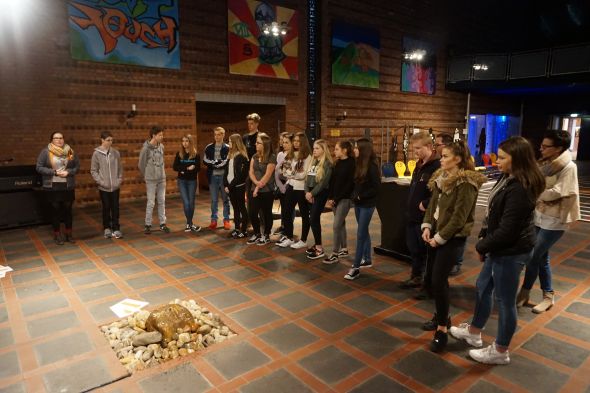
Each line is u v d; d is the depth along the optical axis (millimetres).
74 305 3775
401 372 2727
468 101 16109
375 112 14570
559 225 3389
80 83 8695
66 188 5676
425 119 16328
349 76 13531
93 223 7094
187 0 9945
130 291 4102
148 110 9648
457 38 17094
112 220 6125
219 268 4770
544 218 3438
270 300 3885
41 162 5574
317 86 12891
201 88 10445
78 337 3188
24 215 6621
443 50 16594
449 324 3119
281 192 5719
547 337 3180
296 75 12375
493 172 15742
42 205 6754
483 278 2912
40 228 6637
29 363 2830
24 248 5551
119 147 9336
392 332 3270
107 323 3434
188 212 6402
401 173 12227
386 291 4094
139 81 9445
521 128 21047
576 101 18891
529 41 20203
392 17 14547
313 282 4332
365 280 4383
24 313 3609
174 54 9875
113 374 2693
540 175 2455
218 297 3955
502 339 2752
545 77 14727
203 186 11445
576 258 5180
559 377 2666
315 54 12742
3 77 7832
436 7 16016
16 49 7914
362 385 2588
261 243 5703
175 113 10086
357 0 13445
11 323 3422
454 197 2832
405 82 15344
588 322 3428
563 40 19469
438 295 2930
